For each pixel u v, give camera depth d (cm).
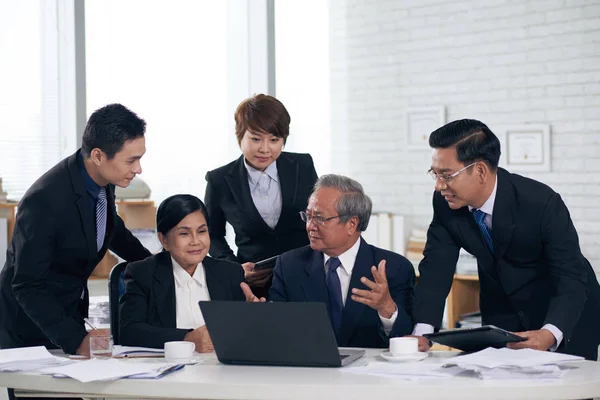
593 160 685
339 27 818
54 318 320
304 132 800
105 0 646
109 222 356
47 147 613
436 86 764
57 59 617
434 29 764
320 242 342
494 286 356
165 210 347
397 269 351
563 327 316
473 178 324
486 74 736
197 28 709
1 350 309
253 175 428
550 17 702
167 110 689
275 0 764
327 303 349
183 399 271
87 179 338
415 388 251
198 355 317
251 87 744
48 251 328
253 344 288
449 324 705
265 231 430
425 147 770
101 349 299
